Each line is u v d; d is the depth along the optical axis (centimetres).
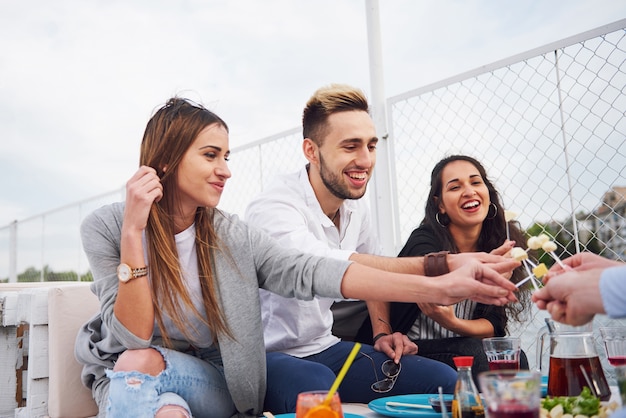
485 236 260
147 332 175
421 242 251
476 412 129
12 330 260
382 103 319
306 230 230
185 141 187
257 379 195
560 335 150
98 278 190
